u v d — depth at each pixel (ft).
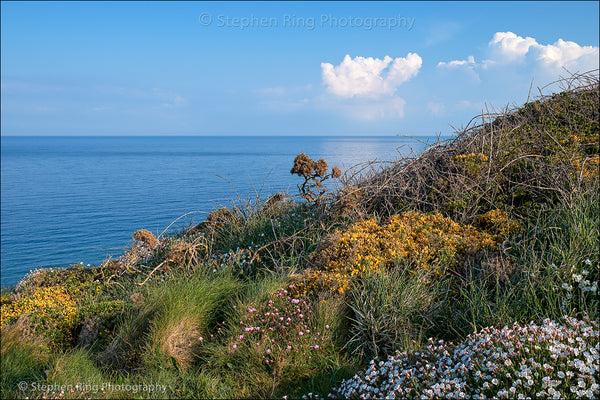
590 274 12.88
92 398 11.34
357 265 15.67
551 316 11.85
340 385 11.44
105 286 22.77
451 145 23.38
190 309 14.38
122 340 14.01
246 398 11.51
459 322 13.06
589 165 19.54
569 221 14.96
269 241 21.38
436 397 9.24
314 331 13.51
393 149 24.64
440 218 18.28
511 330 10.65
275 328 13.60
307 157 22.98
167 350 13.24
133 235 25.23
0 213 243.81
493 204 19.08
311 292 15.07
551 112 24.43
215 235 25.09
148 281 21.04
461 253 16.06
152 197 237.45
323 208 22.58
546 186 18.75
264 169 353.72
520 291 13.19
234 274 19.24
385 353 12.57
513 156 20.90
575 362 8.84
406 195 21.61
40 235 170.91
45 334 15.10
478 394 9.17
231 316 14.67
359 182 23.76
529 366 9.37
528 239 15.44
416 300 13.64
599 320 11.05
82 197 293.02
